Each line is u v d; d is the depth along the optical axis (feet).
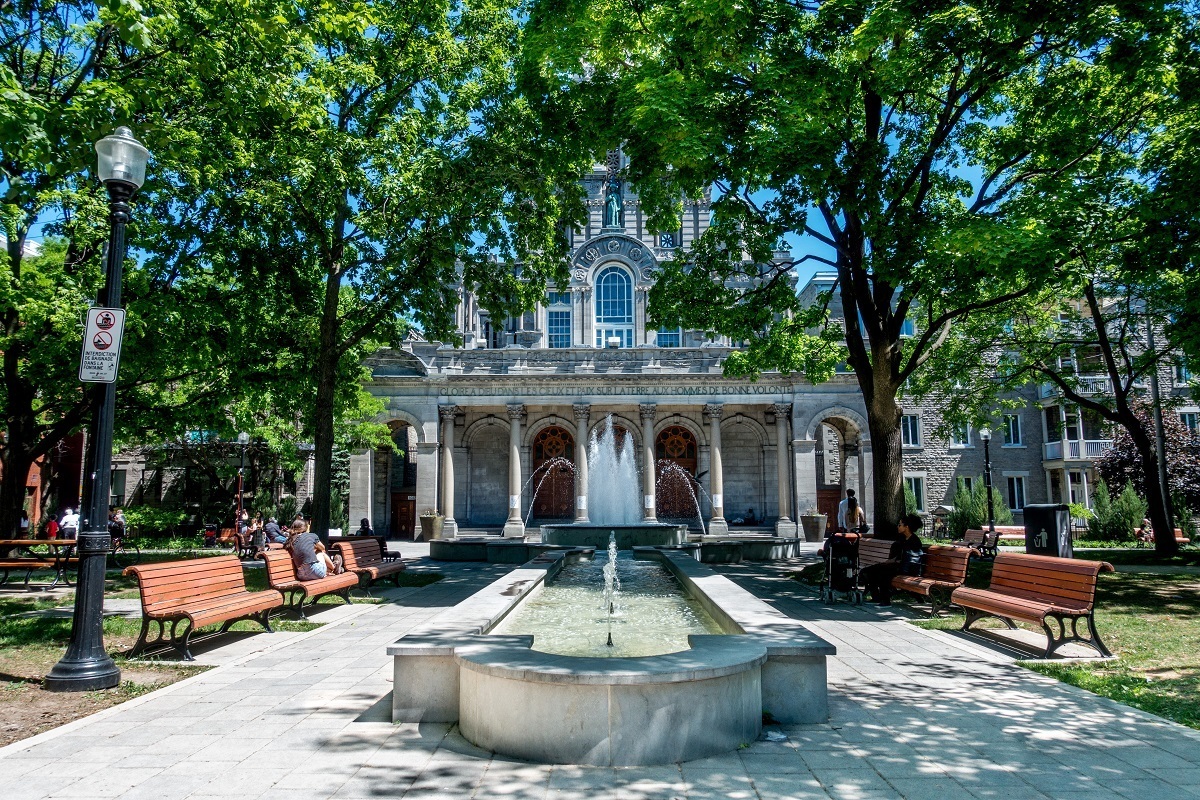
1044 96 48.14
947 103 47.37
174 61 38.11
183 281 59.41
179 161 45.47
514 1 62.23
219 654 30.42
